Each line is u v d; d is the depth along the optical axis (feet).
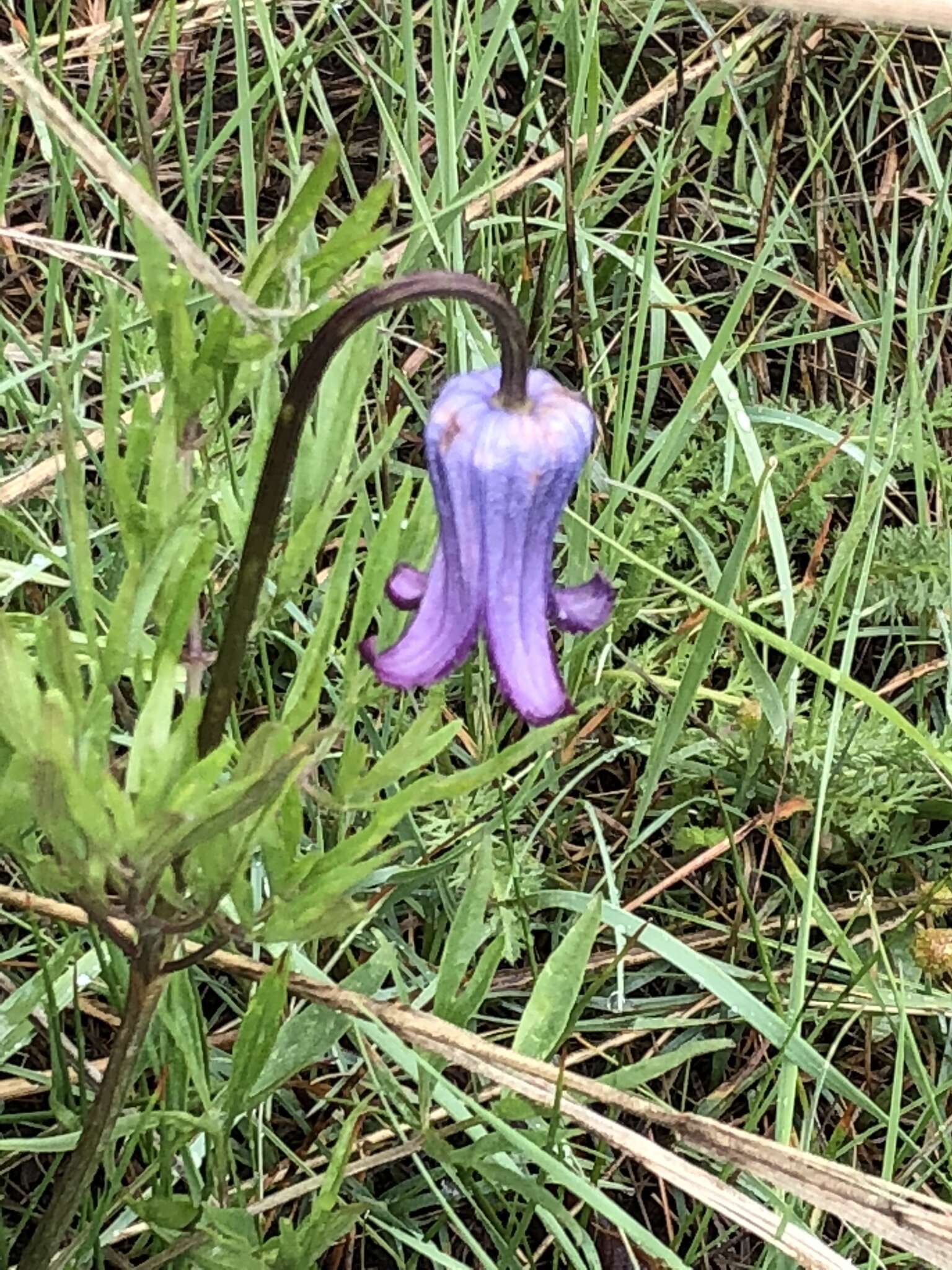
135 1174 0.71
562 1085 0.57
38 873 0.42
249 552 0.46
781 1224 0.56
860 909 0.80
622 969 0.78
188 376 0.44
